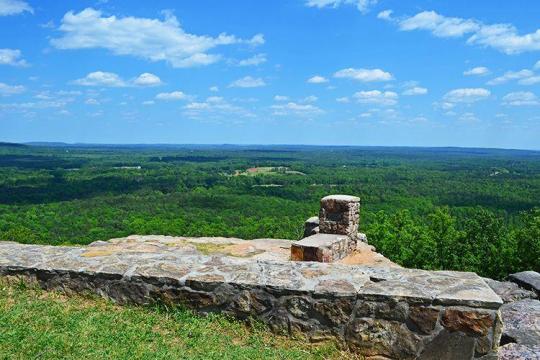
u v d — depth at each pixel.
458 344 4.04
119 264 5.29
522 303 5.56
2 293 5.13
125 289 5.00
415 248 24.70
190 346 4.27
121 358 3.91
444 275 4.79
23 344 4.01
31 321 4.50
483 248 24.38
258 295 4.59
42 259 5.57
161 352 4.07
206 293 4.75
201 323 4.63
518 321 4.98
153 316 4.77
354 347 4.30
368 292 4.27
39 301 4.98
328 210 10.74
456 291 4.23
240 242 10.98
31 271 5.29
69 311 4.80
